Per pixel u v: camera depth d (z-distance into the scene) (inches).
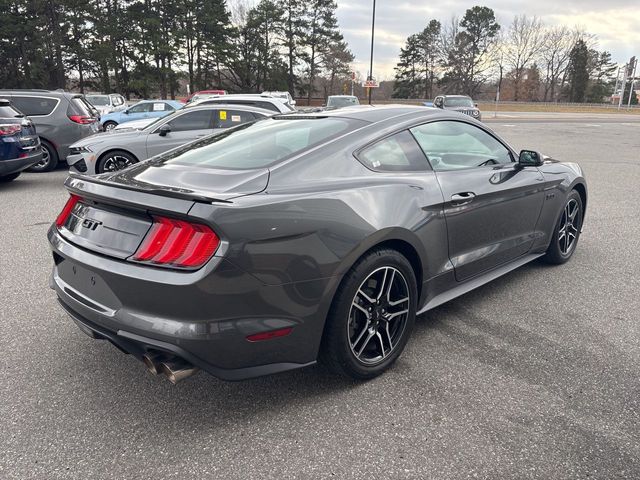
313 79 2447.1
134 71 1825.8
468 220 126.9
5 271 176.1
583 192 184.7
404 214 106.5
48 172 406.3
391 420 95.4
